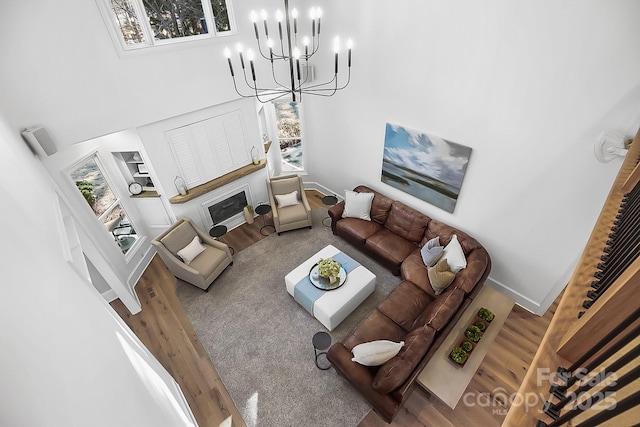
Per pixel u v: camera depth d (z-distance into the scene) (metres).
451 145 3.97
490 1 3.03
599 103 2.75
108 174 4.50
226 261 4.88
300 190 5.82
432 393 3.08
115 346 1.65
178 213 5.08
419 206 4.91
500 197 3.82
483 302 3.86
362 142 5.20
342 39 4.52
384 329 3.58
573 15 2.62
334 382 3.49
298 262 5.09
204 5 4.02
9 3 2.85
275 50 4.89
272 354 3.79
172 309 4.39
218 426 3.18
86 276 2.63
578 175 3.11
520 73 3.11
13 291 0.90
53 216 2.48
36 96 3.19
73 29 3.24
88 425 0.87
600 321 1.08
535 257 3.81
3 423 0.52
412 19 3.67
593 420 0.77
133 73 3.79
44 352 0.87
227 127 5.05
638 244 1.23
